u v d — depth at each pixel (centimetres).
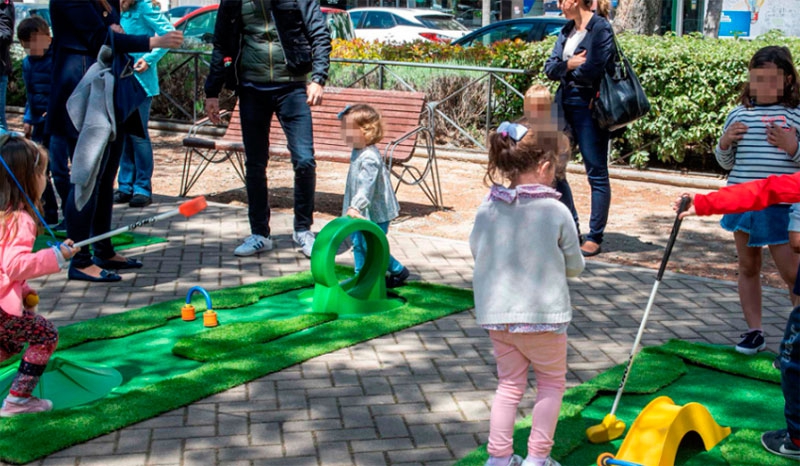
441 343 523
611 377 466
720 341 535
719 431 401
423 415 427
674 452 369
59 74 621
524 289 354
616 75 714
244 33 698
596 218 736
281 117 709
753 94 497
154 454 383
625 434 406
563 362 363
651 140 1064
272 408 431
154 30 855
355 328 540
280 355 491
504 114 1188
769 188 386
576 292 629
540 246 353
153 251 719
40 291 609
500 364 368
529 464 360
